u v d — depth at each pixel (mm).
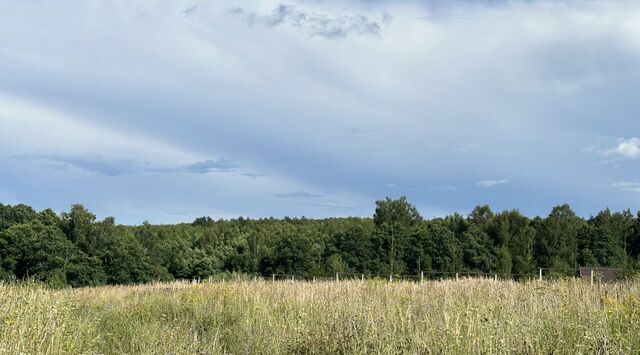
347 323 8508
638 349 6461
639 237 58656
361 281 17656
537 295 10875
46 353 7160
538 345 6742
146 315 13055
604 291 11828
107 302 17109
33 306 8734
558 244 57812
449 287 14422
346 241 57281
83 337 8867
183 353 8125
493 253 55562
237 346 9203
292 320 9977
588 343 6676
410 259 54719
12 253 51312
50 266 52406
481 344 6824
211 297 14688
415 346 7164
